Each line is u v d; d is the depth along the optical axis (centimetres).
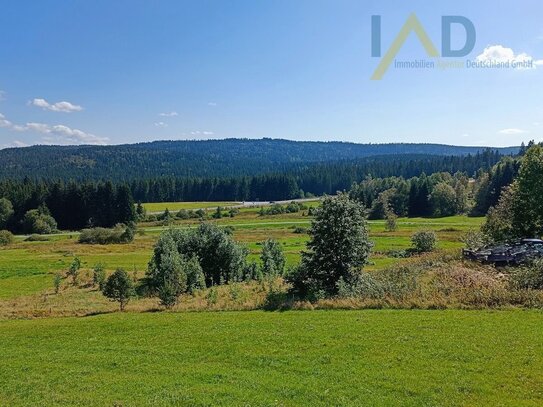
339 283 3484
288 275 3850
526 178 5091
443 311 2759
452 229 10662
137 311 3709
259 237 11350
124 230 12712
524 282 3041
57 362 2303
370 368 1922
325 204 3750
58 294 5662
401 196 16850
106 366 2195
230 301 3712
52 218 15675
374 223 13825
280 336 2455
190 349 2362
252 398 1709
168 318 3172
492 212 5819
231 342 2425
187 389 1822
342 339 2320
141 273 7050
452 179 18588
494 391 1642
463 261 4231
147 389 1852
